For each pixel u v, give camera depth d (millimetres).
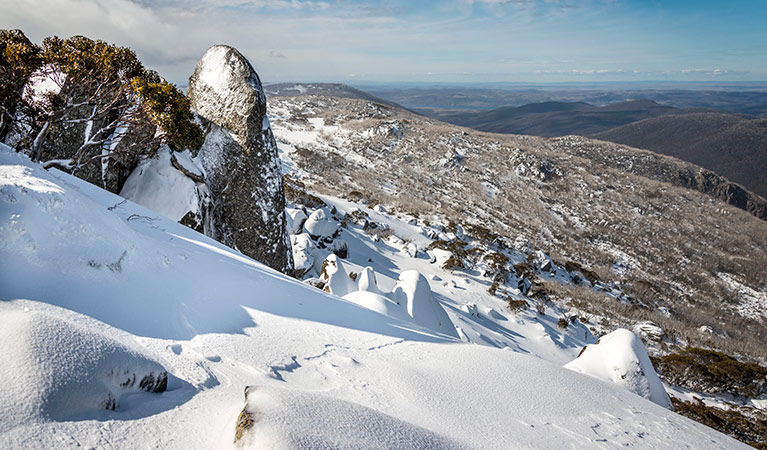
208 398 2857
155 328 3703
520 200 60094
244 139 12688
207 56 13219
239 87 12641
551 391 5168
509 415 4262
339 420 2537
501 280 26969
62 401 2096
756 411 17750
